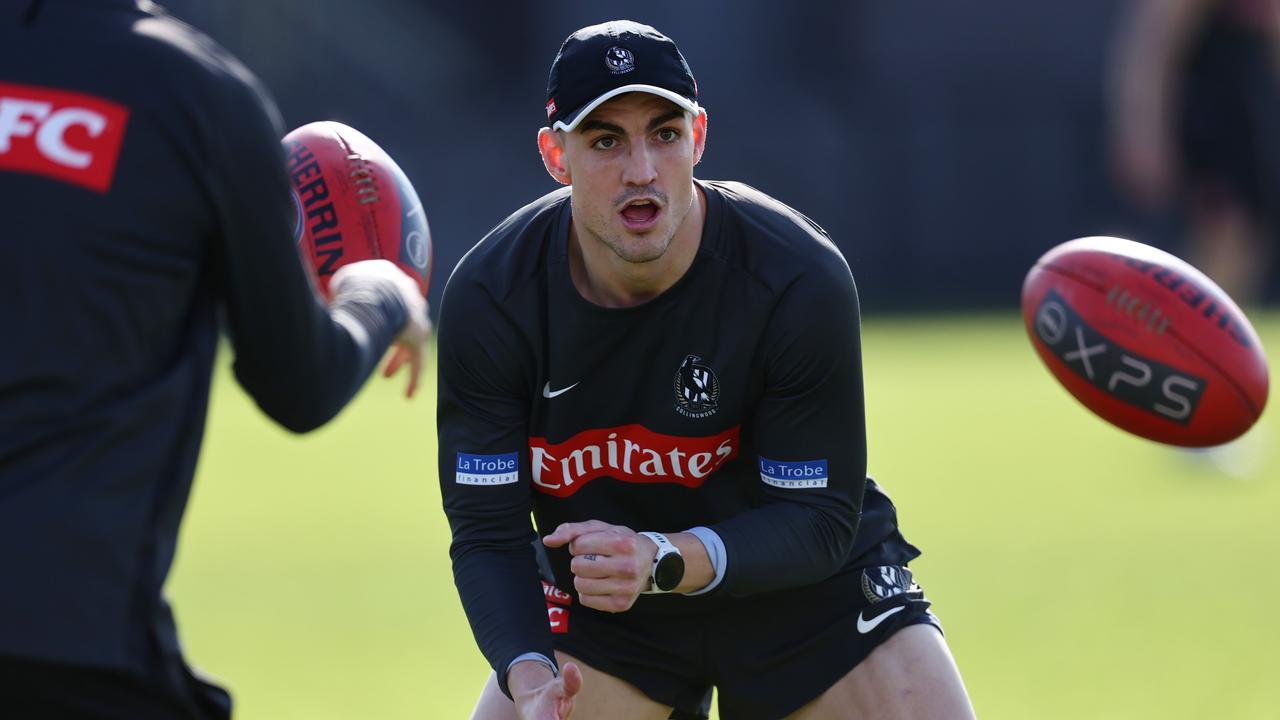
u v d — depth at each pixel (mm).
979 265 68500
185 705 8086
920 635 12352
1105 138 68625
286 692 16875
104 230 7852
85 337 7820
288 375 8484
